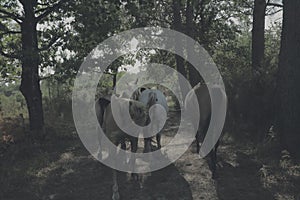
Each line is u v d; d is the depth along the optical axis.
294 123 9.21
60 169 9.67
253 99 11.00
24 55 12.29
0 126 13.55
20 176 9.07
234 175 8.29
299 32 9.20
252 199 6.96
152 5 13.86
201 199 7.14
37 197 7.70
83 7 12.40
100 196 7.58
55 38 13.88
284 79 9.41
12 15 13.08
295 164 8.57
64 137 13.87
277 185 7.50
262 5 14.03
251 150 10.12
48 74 15.80
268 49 23.92
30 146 11.84
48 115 17.44
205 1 22.08
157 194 7.49
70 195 7.70
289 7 9.31
